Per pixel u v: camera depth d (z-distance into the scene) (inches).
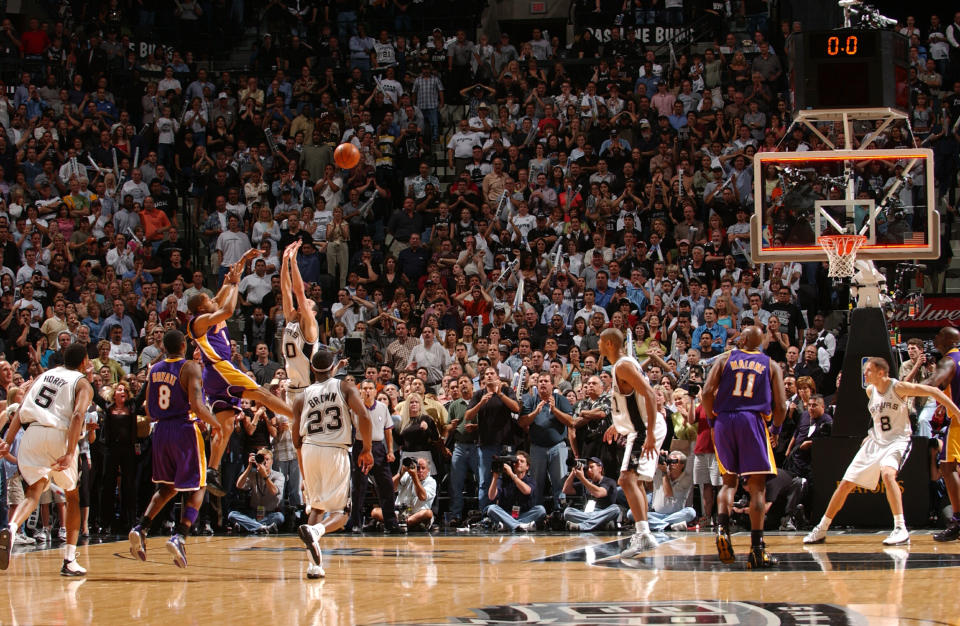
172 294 650.2
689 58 826.2
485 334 617.6
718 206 674.2
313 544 284.4
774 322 553.3
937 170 692.7
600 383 478.0
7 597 255.3
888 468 350.0
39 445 302.7
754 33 829.2
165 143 780.0
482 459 486.0
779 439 457.1
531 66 815.1
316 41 877.8
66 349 313.4
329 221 703.1
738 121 720.3
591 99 766.5
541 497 481.7
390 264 668.1
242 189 751.7
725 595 233.9
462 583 267.3
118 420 493.7
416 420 490.6
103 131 762.8
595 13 872.9
